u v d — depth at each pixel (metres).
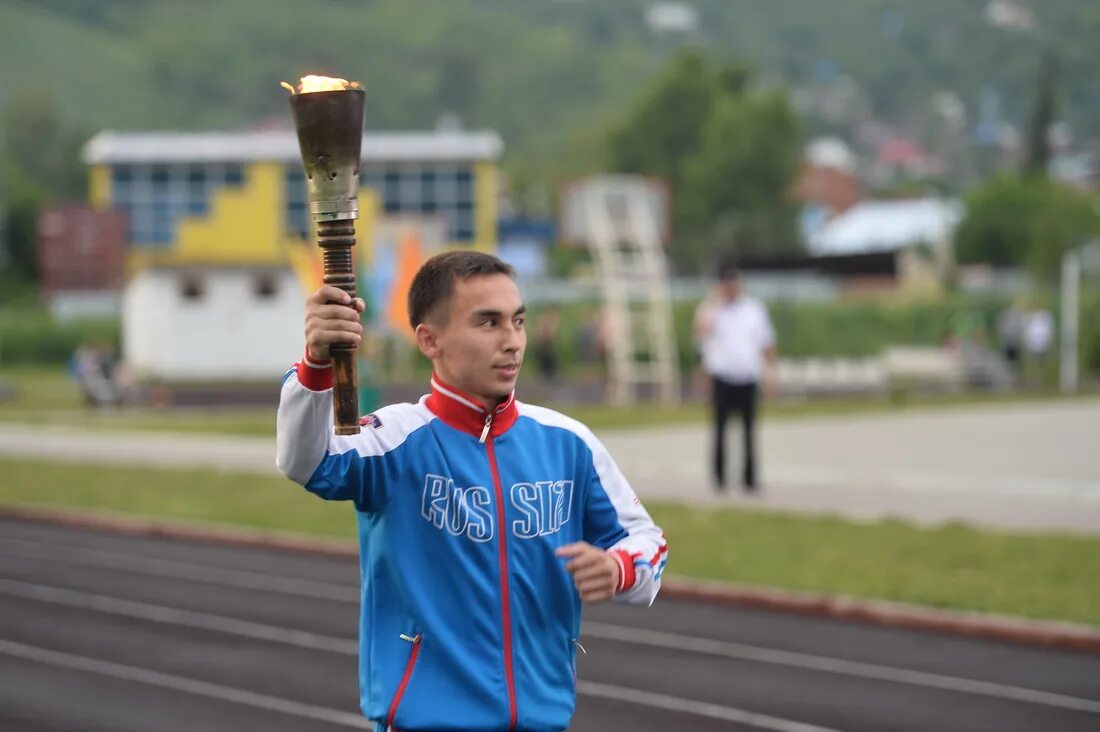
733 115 185.62
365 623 6.79
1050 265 79.12
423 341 6.82
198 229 71.75
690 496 27.61
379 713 6.58
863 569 19.91
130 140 94.00
